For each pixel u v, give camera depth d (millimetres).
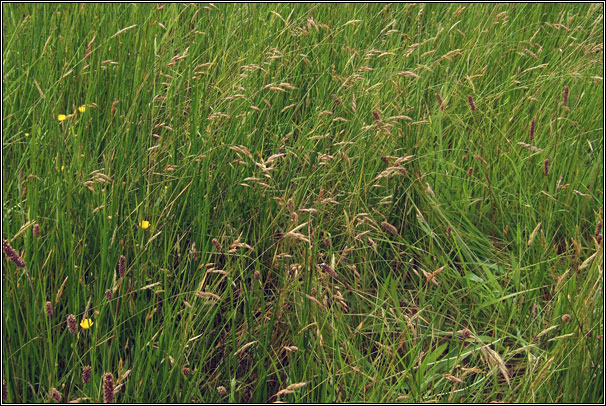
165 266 2002
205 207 2150
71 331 1577
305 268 1931
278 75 2820
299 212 2275
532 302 2234
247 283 2158
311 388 1779
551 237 2514
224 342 1956
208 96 2658
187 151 2320
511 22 3633
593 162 2785
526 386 1783
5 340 1683
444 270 2348
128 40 3039
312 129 2646
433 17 3521
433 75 3062
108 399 1525
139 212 2021
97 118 2516
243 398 1862
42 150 2258
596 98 3037
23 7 3371
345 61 3107
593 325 1921
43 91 2664
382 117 2623
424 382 1880
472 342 1999
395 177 2504
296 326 1969
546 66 3182
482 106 2998
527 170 2717
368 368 1961
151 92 2715
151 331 1784
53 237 1899
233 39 3176
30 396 1740
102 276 1874
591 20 3775
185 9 3451
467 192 2670
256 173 2318
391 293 2225
